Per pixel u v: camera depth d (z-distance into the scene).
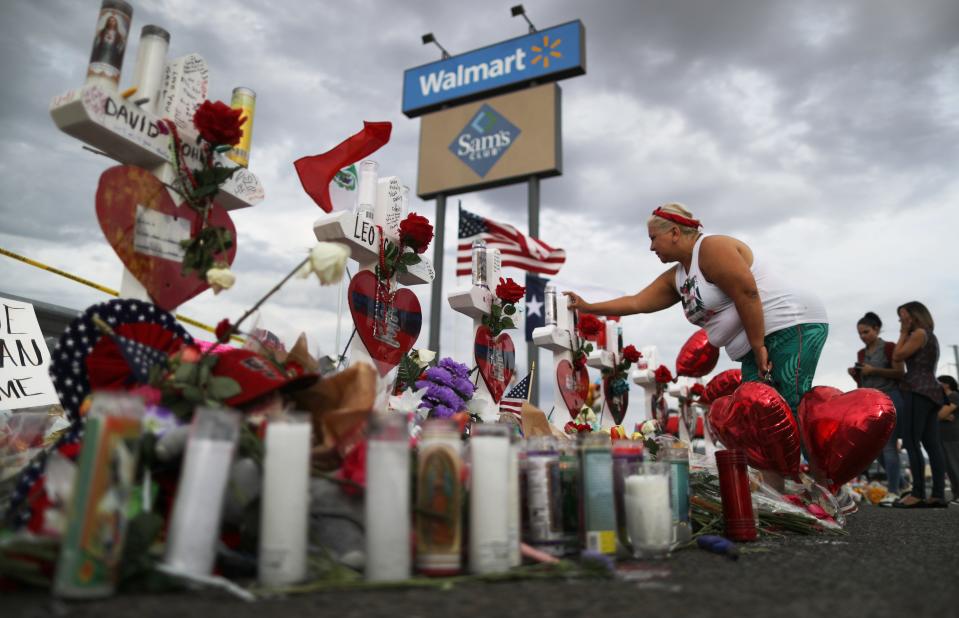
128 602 1.15
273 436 1.36
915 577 1.67
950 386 6.69
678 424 7.53
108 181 1.84
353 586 1.32
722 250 3.25
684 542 2.27
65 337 1.67
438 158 14.84
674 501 2.30
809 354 3.23
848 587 1.51
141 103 1.99
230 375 1.64
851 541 2.57
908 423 5.54
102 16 1.89
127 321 1.78
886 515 4.30
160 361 1.76
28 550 1.19
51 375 1.65
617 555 1.94
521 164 13.85
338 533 1.52
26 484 1.46
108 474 1.21
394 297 2.86
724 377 5.35
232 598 1.20
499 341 3.83
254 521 1.41
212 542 1.29
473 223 6.53
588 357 5.02
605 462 1.87
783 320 3.26
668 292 4.14
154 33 2.07
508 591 1.37
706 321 3.54
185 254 1.99
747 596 1.39
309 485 1.50
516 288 3.65
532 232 13.43
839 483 3.17
